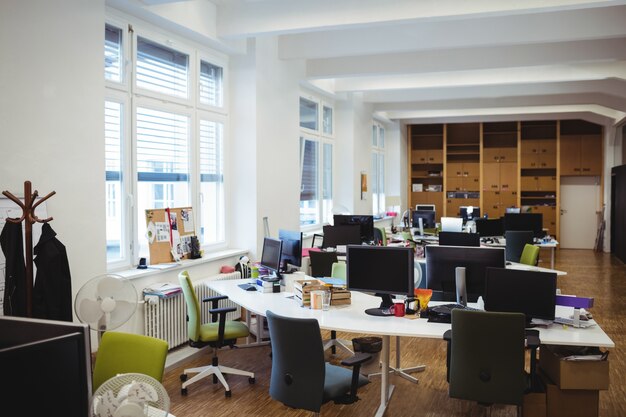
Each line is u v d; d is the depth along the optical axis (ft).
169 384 15.56
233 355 18.26
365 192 37.47
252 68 22.18
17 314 11.33
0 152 12.09
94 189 14.64
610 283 31.86
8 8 12.22
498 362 10.62
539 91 32.19
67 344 5.30
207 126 21.45
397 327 12.25
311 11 18.66
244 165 22.48
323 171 33.32
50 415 5.14
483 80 28.50
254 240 22.41
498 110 41.75
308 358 10.46
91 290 11.62
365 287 13.98
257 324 19.20
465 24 21.17
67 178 13.82
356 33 22.88
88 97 14.40
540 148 49.62
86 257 14.43
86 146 14.35
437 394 14.97
